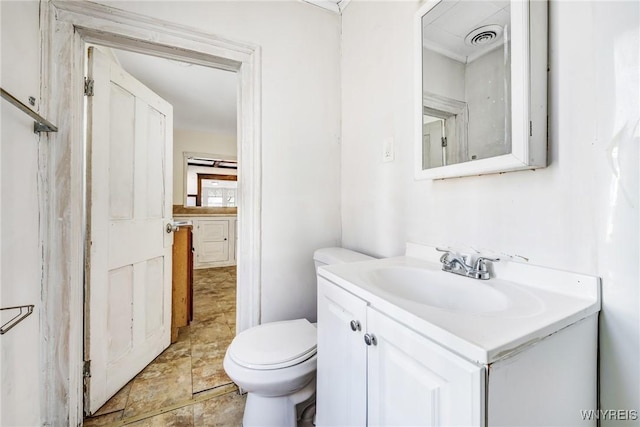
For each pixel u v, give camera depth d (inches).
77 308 45.7
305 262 62.3
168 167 72.4
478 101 34.4
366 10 58.4
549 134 28.8
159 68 96.0
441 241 41.6
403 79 48.8
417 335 22.2
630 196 23.5
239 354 41.4
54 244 42.8
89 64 49.1
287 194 60.3
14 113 34.7
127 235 57.9
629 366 23.7
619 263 24.2
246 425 42.8
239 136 57.8
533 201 30.4
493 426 17.6
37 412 40.7
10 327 29.8
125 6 46.4
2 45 32.6
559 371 21.9
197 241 166.7
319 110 64.3
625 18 23.7
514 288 29.6
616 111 24.2
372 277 35.2
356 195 61.7
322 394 37.8
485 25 33.5
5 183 33.0
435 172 39.4
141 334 62.1
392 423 24.9
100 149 51.0
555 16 28.3
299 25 61.8
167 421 47.4
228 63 56.9
